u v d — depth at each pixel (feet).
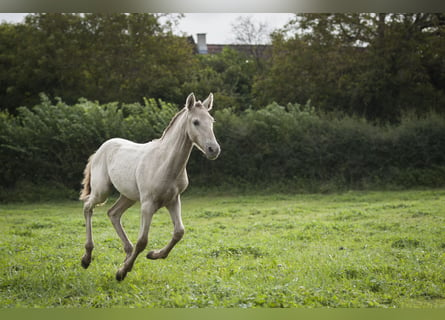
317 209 35.27
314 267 16.60
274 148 49.93
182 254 19.36
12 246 21.50
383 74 58.54
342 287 14.44
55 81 64.23
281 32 65.82
